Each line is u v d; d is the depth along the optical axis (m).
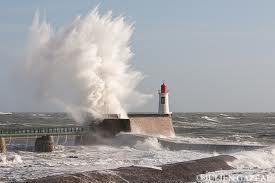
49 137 45.28
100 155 40.91
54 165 32.59
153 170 25.75
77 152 43.84
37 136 46.50
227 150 45.09
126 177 23.83
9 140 48.12
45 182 21.22
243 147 44.62
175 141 49.91
